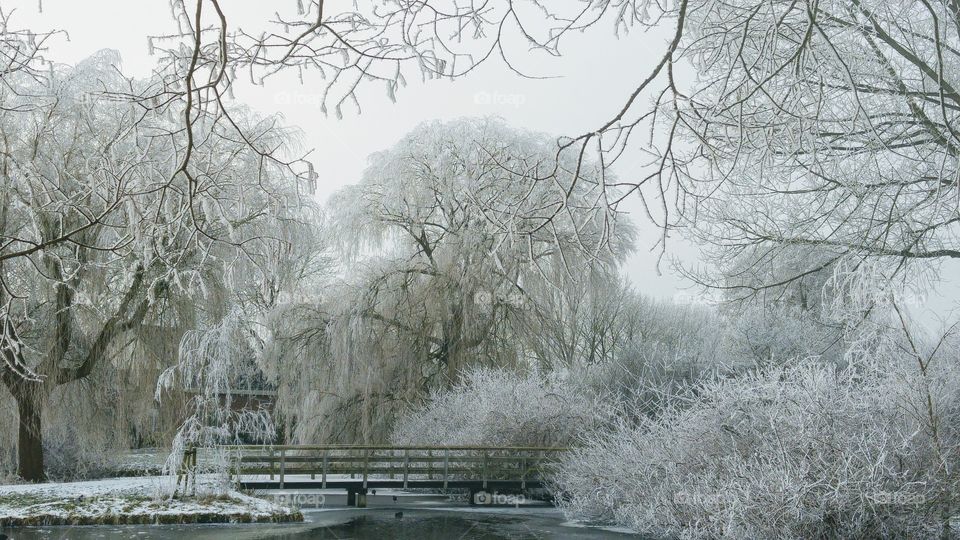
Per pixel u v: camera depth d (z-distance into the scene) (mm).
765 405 11117
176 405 19781
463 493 17828
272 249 6555
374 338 23844
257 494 16375
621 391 21312
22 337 18031
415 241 26625
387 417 23859
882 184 10617
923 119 9930
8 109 7652
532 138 25234
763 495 9945
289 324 23906
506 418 18125
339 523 13672
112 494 14961
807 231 11930
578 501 14656
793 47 9555
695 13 9398
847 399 10344
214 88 4062
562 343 31203
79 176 14602
